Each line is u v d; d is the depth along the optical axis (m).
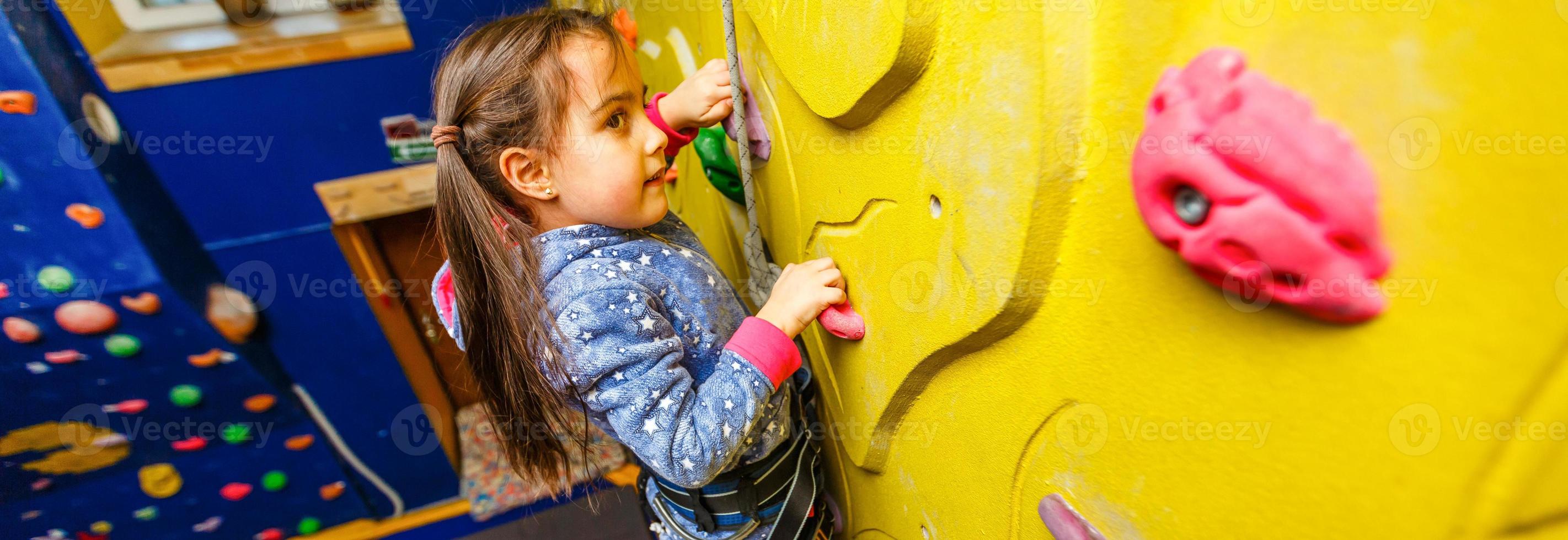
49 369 1.25
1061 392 0.38
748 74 0.65
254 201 1.32
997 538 0.49
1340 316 0.24
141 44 1.13
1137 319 0.32
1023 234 0.34
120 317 1.25
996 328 0.41
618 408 0.55
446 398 1.84
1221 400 0.29
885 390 0.58
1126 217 0.30
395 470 1.70
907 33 0.38
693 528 0.74
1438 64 0.20
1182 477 0.32
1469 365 0.21
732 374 0.56
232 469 1.53
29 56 1.02
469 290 0.62
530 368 0.59
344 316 1.48
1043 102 0.31
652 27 1.00
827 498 0.93
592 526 1.15
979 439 0.49
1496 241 0.20
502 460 1.84
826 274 0.59
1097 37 0.28
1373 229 0.22
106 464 1.40
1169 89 0.26
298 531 1.68
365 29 1.23
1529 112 0.19
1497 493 0.21
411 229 1.56
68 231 1.15
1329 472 0.26
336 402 1.56
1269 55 0.23
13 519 1.37
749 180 0.66
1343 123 0.22
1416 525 0.23
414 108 1.33
